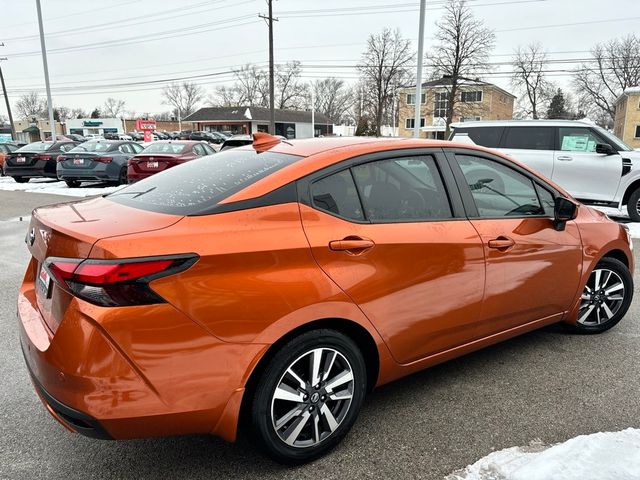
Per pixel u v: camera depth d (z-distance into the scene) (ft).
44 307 7.69
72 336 6.35
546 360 11.62
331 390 8.11
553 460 7.67
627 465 7.51
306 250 7.53
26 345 7.43
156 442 8.66
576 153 30.68
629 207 30.04
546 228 11.02
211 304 6.75
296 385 7.77
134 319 6.33
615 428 8.89
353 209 8.34
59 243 6.86
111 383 6.32
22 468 7.91
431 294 9.00
